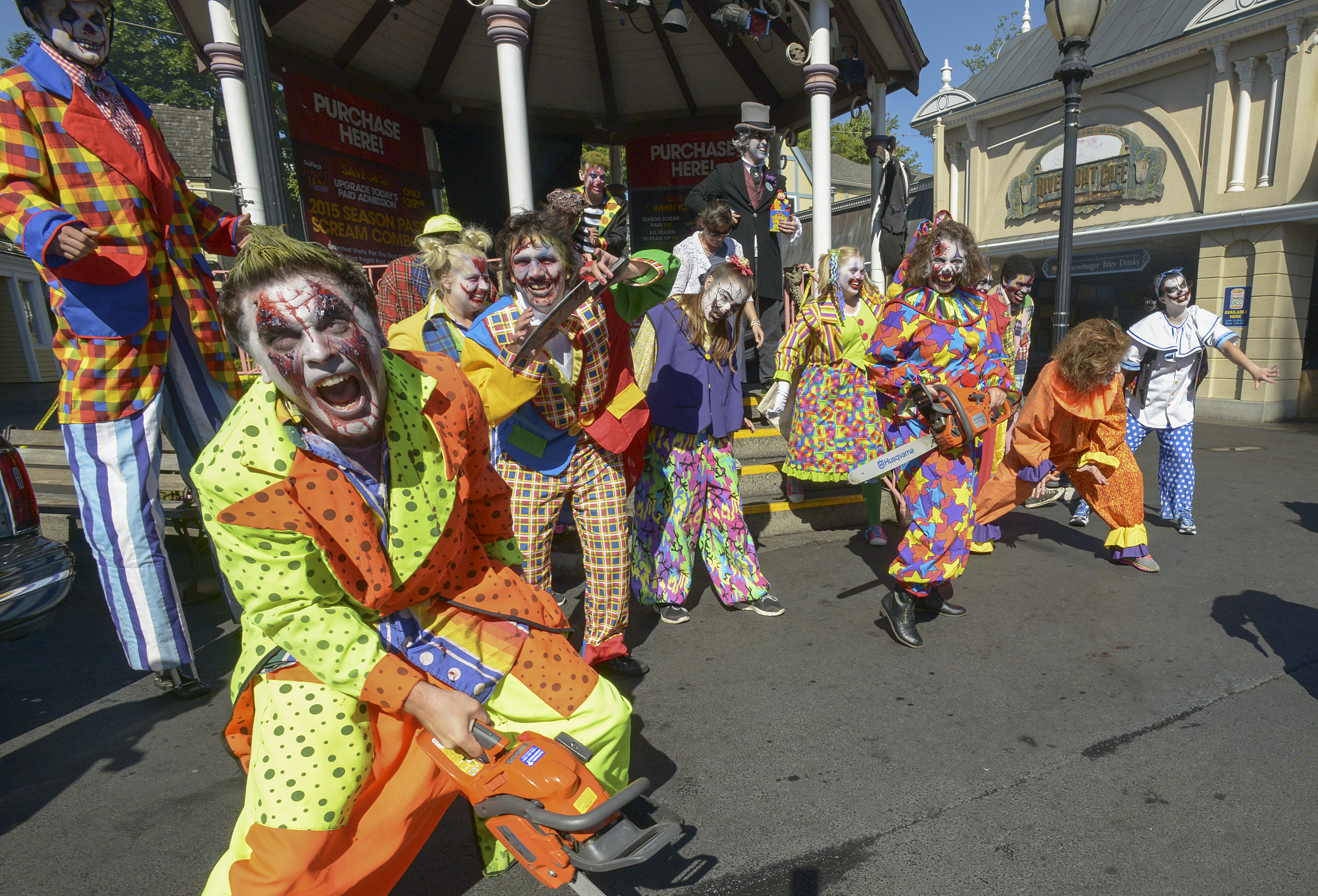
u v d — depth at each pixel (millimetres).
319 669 1440
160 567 2906
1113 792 2344
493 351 2625
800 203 20312
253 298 1312
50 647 3727
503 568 1769
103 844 2201
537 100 8586
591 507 3002
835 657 3379
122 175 2646
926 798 2332
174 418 2977
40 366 23062
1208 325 4945
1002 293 5484
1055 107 14445
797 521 5449
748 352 6832
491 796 1472
